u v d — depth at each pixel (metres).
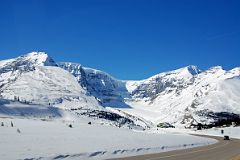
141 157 30.41
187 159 29.16
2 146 33.28
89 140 47.66
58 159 27.06
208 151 39.75
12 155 26.95
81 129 83.56
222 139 78.81
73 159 27.89
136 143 47.38
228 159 29.34
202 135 107.12
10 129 63.12
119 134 69.94
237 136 101.19
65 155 28.59
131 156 31.55
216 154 35.16
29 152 29.52
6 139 41.09
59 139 46.16
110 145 41.22
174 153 35.91
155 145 46.25
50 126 87.50
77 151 32.03
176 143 53.84
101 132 75.31
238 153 36.72
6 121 99.50
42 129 71.31
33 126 81.81
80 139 48.72
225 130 128.12
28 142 39.19
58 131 67.69
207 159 29.34
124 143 45.88
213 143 61.31
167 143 52.38
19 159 24.95
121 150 35.22
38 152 29.81
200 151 39.59
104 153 32.31
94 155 30.81
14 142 38.16
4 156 26.09
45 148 33.53
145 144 46.81
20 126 77.62
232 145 54.28
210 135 107.88
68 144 39.44
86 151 32.25
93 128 96.44
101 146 39.09
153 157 30.45
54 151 31.22
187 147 48.72
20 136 47.28
